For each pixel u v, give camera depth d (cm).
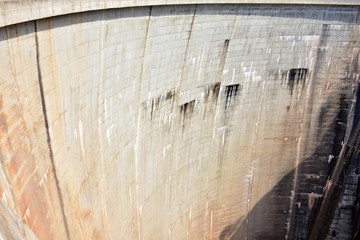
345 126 3073
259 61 2733
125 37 1802
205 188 2728
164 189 2338
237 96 2711
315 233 3256
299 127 3038
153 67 2052
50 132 1338
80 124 1539
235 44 2555
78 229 1441
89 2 1476
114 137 1812
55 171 1345
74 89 1489
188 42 2242
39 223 1173
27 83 1222
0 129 1068
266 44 2711
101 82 1677
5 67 1116
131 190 1994
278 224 3231
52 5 1278
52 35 1332
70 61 1455
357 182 3139
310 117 3033
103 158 1719
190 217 2645
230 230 3031
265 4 2534
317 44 2877
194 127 2497
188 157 2514
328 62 2941
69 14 1398
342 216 3206
